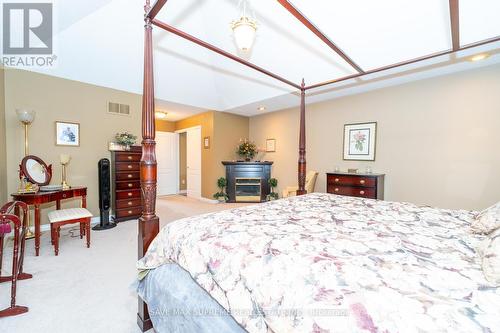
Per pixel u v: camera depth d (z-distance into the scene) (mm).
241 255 953
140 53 3537
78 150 3709
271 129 5824
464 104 3146
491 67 2943
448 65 2961
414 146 3588
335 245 1011
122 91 4160
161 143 6980
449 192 3301
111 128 4047
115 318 1582
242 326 839
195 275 1049
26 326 1492
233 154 6102
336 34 2797
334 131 4559
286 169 5520
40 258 2480
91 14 2844
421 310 593
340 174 3998
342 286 712
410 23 2449
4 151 3086
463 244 1060
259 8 2822
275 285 791
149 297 1298
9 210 1713
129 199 3879
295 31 2951
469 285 710
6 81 3119
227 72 4188
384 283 717
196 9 3117
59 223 2574
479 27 2279
